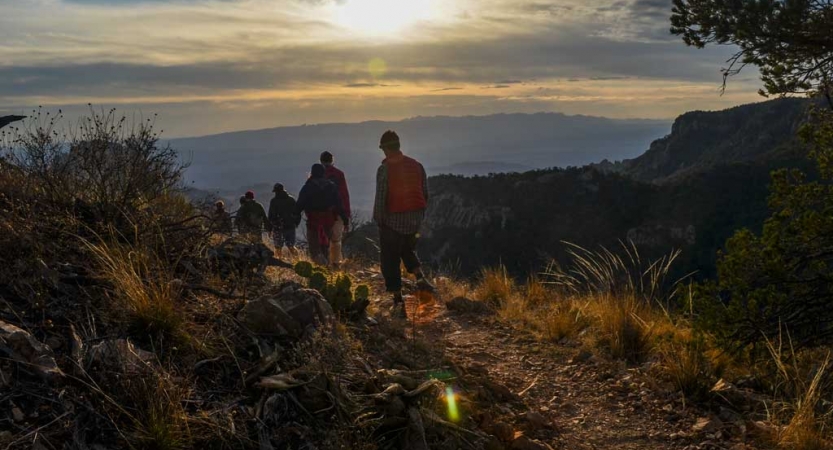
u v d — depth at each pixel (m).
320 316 3.78
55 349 2.69
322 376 3.01
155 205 4.64
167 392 2.59
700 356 4.84
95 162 4.20
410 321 5.58
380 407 2.99
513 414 3.77
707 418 3.94
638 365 4.95
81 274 3.42
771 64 6.75
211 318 3.45
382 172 5.95
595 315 5.95
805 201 5.89
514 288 7.57
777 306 5.28
